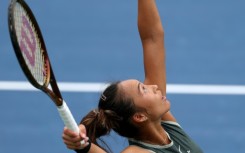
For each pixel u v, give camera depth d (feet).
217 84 141.90
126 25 159.63
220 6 165.68
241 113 135.13
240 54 150.30
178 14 162.81
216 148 127.75
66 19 161.89
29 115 134.82
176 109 135.85
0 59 148.87
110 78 143.13
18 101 138.00
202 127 132.05
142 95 71.82
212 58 148.97
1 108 136.36
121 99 71.56
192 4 166.40
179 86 141.08
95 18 162.09
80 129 64.44
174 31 157.28
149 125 72.08
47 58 64.18
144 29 78.79
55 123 132.98
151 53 77.97
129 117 71.82
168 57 149.07
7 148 127.65
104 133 72.33
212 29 158.20
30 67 62.08
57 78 143.13
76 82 142.31
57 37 155.74
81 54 150.51
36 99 138.31
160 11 163.94
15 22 59.00
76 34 156.76
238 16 162.30
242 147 128.06
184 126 132.05
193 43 153.38
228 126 132.26
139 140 72.90
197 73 144.66
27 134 130.52
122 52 151.12
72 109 135.23
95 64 147.64
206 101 137.80
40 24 160.04
